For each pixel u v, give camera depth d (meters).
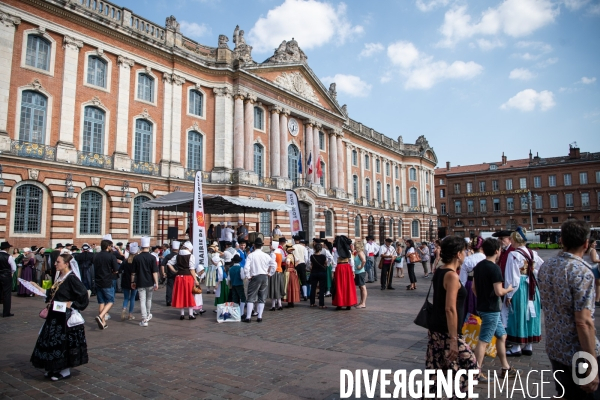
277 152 34.31
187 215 28.08
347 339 9.23
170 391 6.16
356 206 49.59
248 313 11.34
